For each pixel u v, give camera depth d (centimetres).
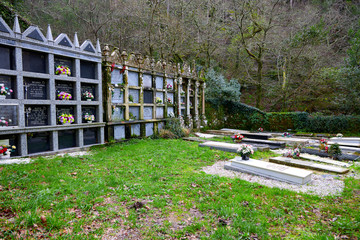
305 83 1980
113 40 1981
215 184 495
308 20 1947
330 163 743
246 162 647
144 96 1158
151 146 924
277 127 1725
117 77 995
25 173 501
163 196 424
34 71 722
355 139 1094
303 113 1648
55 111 762
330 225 339
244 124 1841
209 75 1825
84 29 1958
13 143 672
